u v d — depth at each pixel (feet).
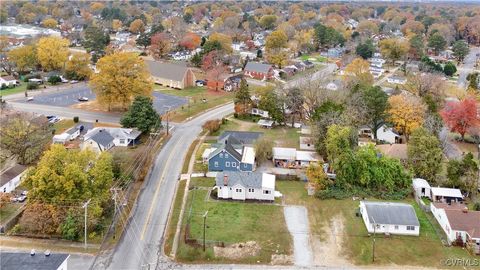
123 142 274.77
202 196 219.00
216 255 175.63
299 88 327.26
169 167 249.34
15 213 198.49
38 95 378.12
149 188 225.97
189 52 581.94
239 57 541.75
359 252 179.32
